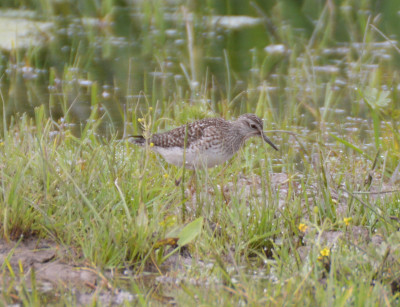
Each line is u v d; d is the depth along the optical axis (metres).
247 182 12.43
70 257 8.89
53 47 23.23
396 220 9.80
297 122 16.72
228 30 25.67
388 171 12.88
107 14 25.89
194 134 12.02
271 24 26.11
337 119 17.03
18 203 9.31
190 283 8.15
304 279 7.77
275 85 19.80
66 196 9.76
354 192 10.23
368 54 22.25
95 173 10.47
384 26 25.34
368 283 7.80
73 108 17.62
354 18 26.30
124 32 25.52
